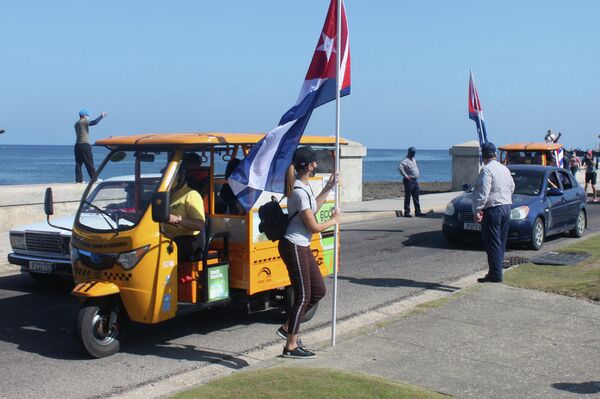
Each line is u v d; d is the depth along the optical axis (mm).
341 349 6691
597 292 8953
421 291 9859
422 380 5820
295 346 6375
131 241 6520
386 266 11969
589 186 33625
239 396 5199
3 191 14492
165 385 6004
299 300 6258
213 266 7023
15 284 10430
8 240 13547
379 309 8789
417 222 19094
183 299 6941
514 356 6500
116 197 8250
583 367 6188
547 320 7773
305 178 6164
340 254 13336
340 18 6637
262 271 7312
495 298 8781
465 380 5832
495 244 9641
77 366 6539
